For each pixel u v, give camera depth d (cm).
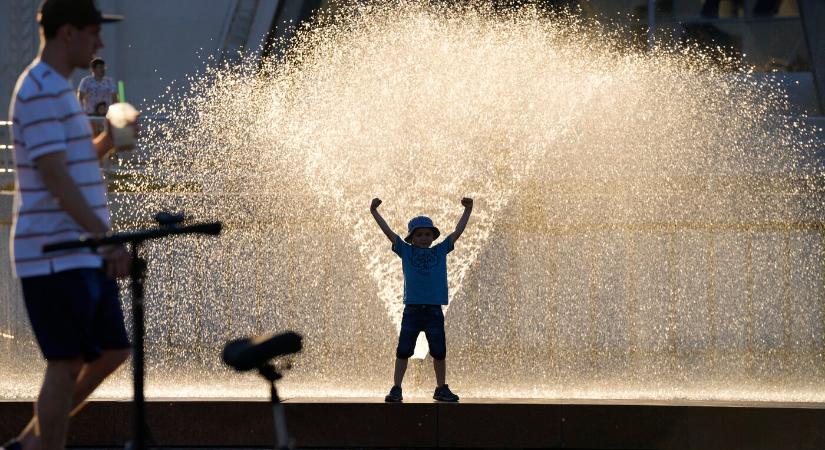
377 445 1312
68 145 841
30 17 3956
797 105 3912
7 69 3953
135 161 2845
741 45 4016
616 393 1695
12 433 1295
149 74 4012
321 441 1310
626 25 3844
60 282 830
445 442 1312
